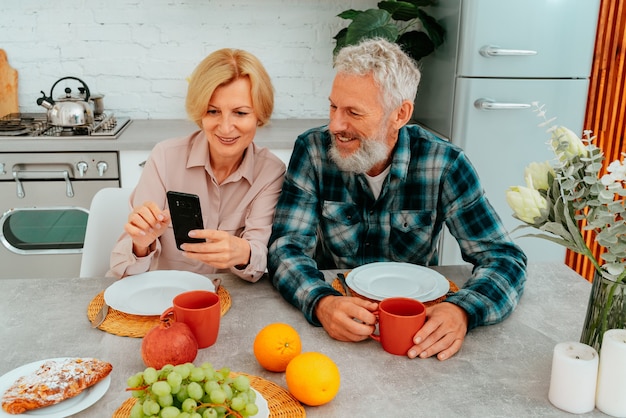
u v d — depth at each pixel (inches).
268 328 42.7
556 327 49.8
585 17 102.8
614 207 37.1
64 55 119.9
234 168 65.7
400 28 124.4
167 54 122.3
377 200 64.6
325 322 48.1
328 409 38.9
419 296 52.5
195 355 42.1
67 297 53.5
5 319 49.2
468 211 62.6
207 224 66.3
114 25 119.5
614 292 40.5
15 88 118.9
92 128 105.5
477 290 51.1
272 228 63.3
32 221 105.7
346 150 58.1
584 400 38.7
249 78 58.9
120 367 42.8
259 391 40.1
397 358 45.1
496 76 103.3
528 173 42.3
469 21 100.6
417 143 63.4
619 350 37.9
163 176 65.5
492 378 42.6
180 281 55.4
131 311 49.0
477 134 105.2
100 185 103.6
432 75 114.7
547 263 63.4
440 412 38.7
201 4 120.4
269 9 122.3
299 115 129.1
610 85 111.7
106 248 68.5
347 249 67.4
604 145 115.3
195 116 60.3
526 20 101.5
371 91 54.9
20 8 116.5
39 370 39.2
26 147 99.7
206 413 30.9
